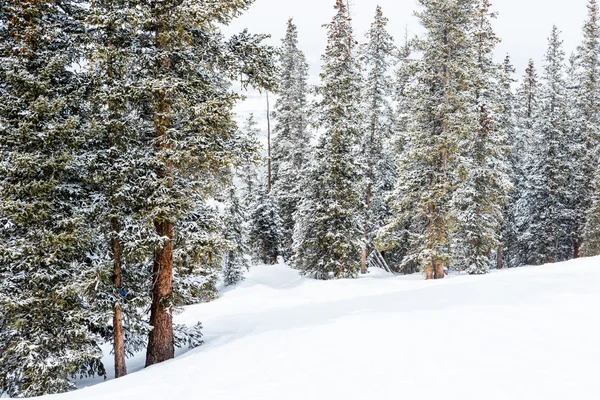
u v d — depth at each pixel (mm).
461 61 22562
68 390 10312
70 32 11383
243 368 7582
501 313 9758
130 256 11102
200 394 6359
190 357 9734
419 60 23250
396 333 8820
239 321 16422
